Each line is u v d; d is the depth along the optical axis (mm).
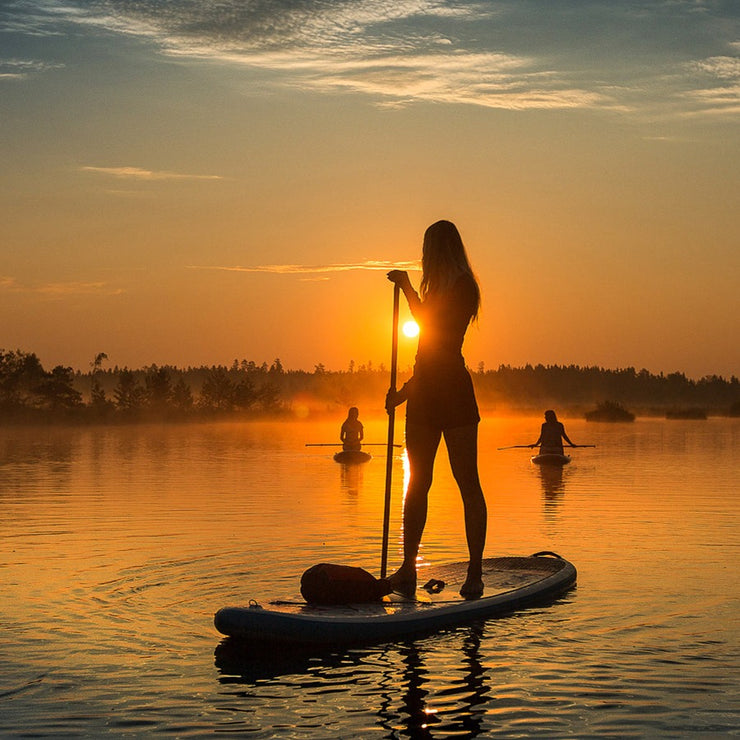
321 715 4883
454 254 7742
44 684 5359
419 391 7637
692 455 28438
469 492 7527
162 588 7762
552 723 4750
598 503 14492
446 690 5258
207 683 5395
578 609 7102
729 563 8969
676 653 5902
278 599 7215
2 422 66500
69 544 10102
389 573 8250
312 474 20656
